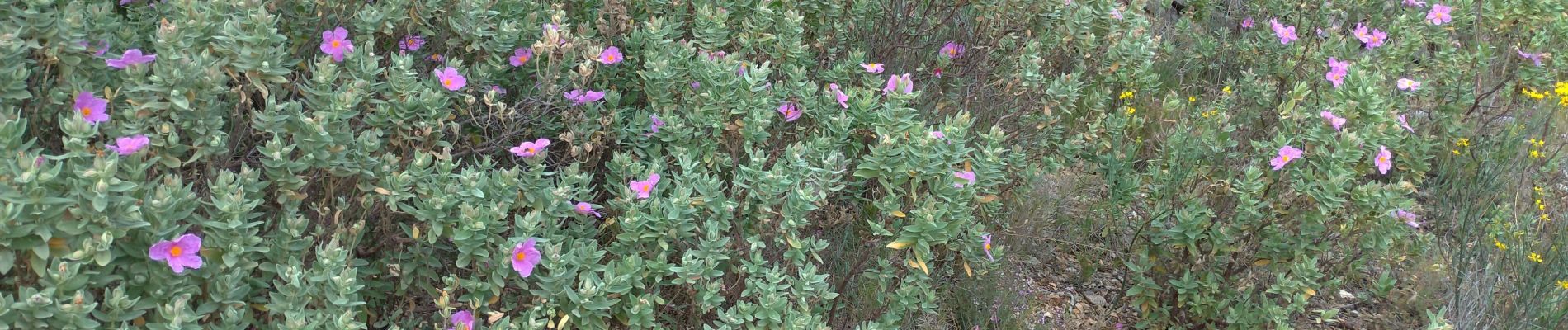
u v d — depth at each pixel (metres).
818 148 2.90
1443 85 4.83
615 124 3.01
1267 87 4.45
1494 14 5.35
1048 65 4.19
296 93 2.81
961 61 4.16
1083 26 4.04
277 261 2.25
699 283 2.68
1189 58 5.36
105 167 1.87
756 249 2.69
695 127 3.05
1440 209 4.28
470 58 3.16
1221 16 5.80
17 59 2.19
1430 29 4.91
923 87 3.95
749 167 2.91
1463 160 4.55
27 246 1.83
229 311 2.06
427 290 2.51
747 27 3.47
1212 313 3.51
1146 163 4.35
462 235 2.32
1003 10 4.04
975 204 3.25
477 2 2.90
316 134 2.27
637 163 2.83
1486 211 4.20
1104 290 3.84
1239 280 3.56
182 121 2.22
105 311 1.97
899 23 4.09
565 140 2.86
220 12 2.41
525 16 3.23
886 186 2.82
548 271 2.55
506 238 2.65
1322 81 4.28
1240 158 3.63
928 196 2.83
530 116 2.93
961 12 4.44
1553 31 5.09
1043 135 3.89
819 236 3.22
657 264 2.55
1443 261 3.96
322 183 2.46
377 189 2.36
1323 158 3.22
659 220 2.60
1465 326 3.61
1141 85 4.25
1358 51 5.05
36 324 1.82
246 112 2.58
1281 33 4.78
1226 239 3.38
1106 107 4.29
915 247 2.76
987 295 3.42
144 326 2.07
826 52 3.85
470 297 2.42
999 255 3.32
